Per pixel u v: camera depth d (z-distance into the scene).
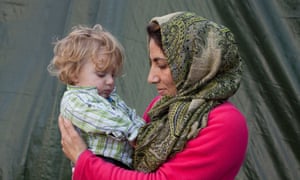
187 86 1.76
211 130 1.68
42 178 2.93
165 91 1.84
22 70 3.05
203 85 1.74
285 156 2.69
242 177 2.74
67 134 1.84
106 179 1.72
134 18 2.94
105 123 1.83
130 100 2.85
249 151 2.74
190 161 1.68
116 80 2.90
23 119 3.00
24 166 2.96
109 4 2.98
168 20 1.78
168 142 1.71
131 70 2.89
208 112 1.71
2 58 3.08
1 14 3.11
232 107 1.74
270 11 2.76
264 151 2.73
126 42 2.92
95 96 1.92
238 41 2.78
